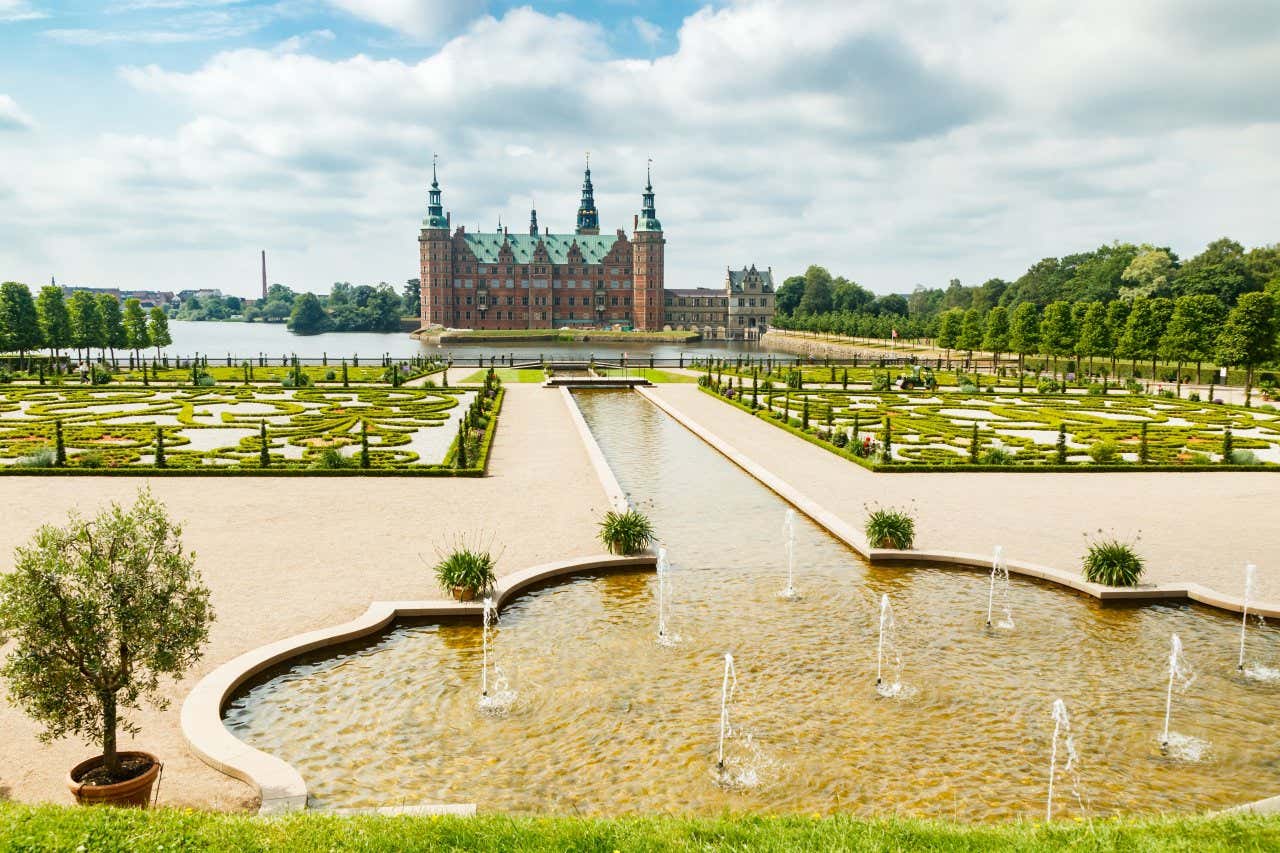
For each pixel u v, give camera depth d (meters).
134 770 11.73
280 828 9.56
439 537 25.30
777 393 65.75
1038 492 32.88
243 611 19.03
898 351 156.25
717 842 9.48
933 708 15.70
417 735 14.55
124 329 102.81
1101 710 15.77
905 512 26.64
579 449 41.75
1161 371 99.12
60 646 11.36
